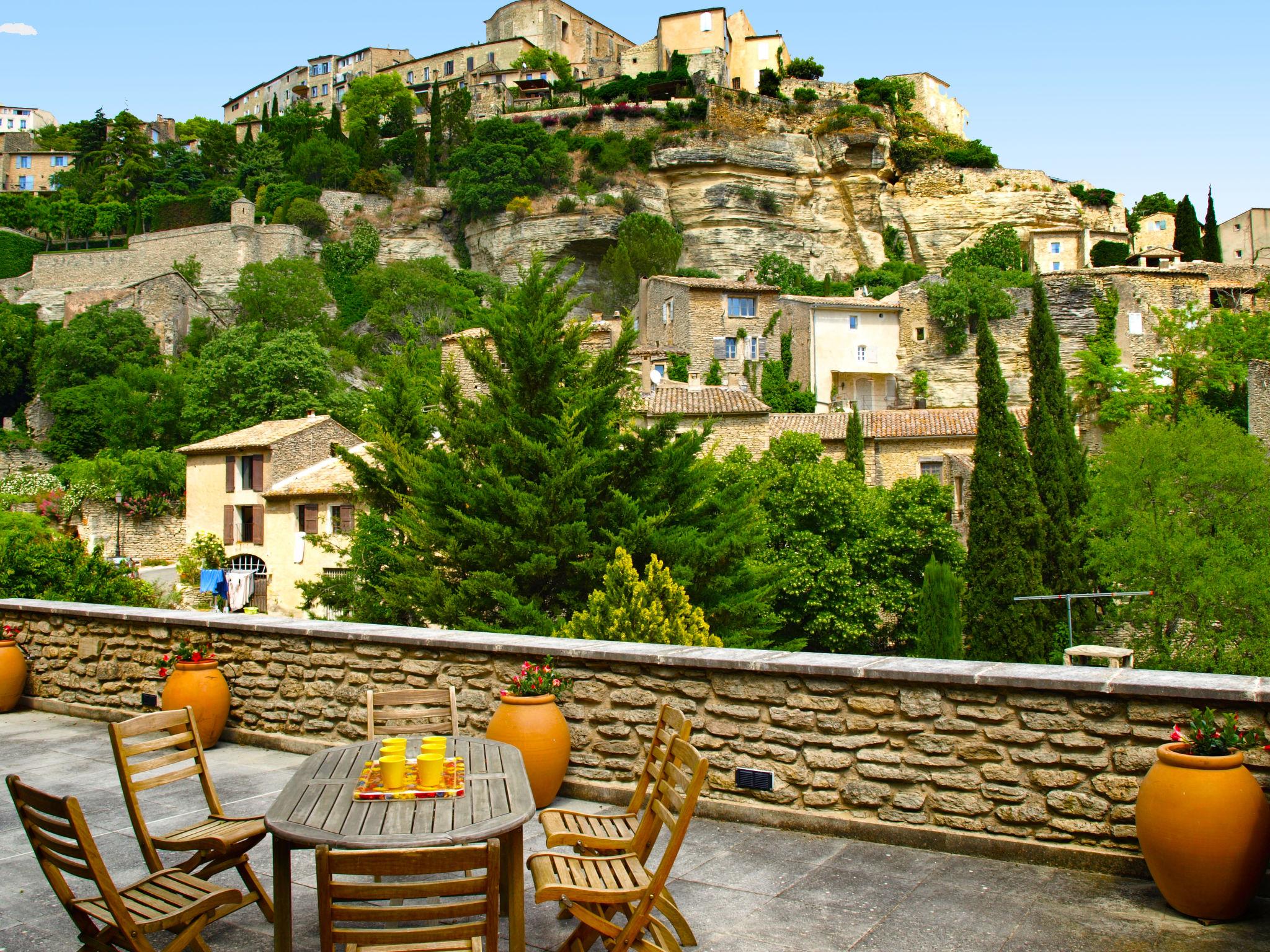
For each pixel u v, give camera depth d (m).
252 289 75.25
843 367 57.22
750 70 100.06
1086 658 21.22
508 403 17.92
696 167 85.25
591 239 82.12
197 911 4.22
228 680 9.27
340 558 21.70
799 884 5.45
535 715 6.80
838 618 29.64
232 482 39.06
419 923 5.03
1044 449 31.56
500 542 16.00
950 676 5.97
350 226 90.12
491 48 109.38
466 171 86.44
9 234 93.69
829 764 6.40
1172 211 94.19
